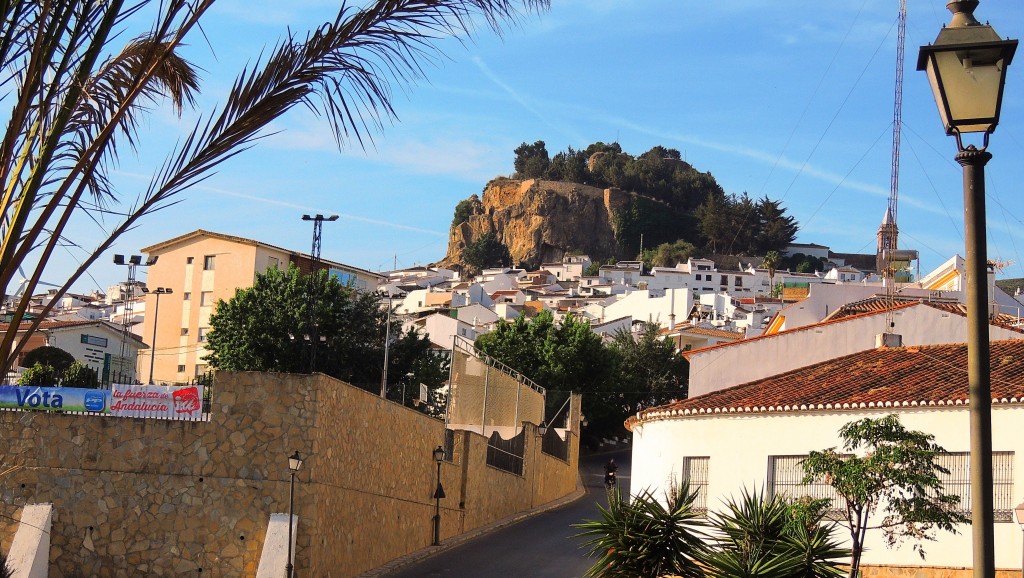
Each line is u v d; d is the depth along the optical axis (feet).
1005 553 78.02
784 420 90.68
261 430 95.30
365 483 104.42
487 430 152.56
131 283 237.25
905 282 222.69
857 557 61.87
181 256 279.49
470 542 125.08
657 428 99.55
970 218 27.53
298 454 89.40
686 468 96.22
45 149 32.71
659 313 409.49
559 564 106.93
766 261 610.24
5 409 99.09
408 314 424.46
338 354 212.23
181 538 94.79
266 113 34.19
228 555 93.56
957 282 204.95
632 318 407.64
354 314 218.38
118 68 39.73
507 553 115.14
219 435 96.02
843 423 87.25
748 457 92.07
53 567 95.81
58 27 32.99
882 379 93.04
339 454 98.78
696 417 95.96
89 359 226.17
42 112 33.17
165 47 38.60
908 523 65.87
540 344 245.24
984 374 27.07
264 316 211.41
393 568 105.91
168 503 95.66
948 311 116.37
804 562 62.80
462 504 133.28
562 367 239.50
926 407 83.51
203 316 274.16
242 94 34.12
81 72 33.32
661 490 97.09
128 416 97.86
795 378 100.12
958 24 27.96
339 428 98.99
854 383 93.30
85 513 96.63
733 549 67.26
